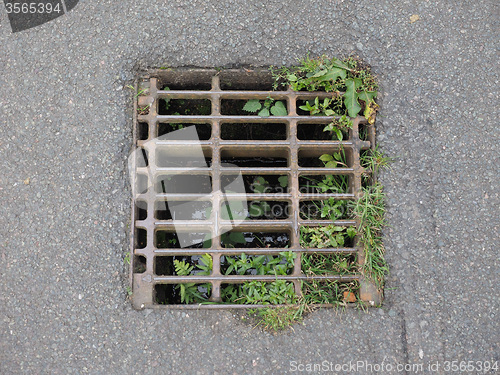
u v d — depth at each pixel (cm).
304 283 113
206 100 126
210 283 115
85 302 111
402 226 114
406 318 111
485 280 112
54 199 114
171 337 110
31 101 117
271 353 110
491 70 119
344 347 110
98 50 119
